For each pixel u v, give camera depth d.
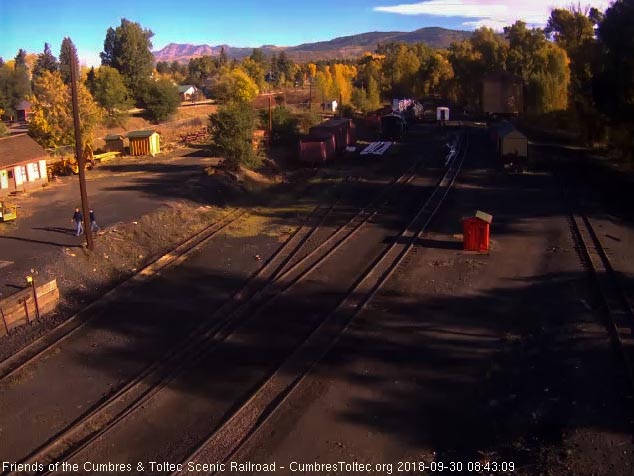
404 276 21.56
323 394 13.56
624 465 10.19
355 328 17.17
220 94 76.94
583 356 14.67
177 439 11.98
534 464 10.52
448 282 20.83
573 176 40.38
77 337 16.95
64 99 47.38
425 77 121.25
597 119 49.91
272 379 14.23
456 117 90.81
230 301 19.59
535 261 22.83
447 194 35.59
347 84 100.19
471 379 14.13
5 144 35.97
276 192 37.56
